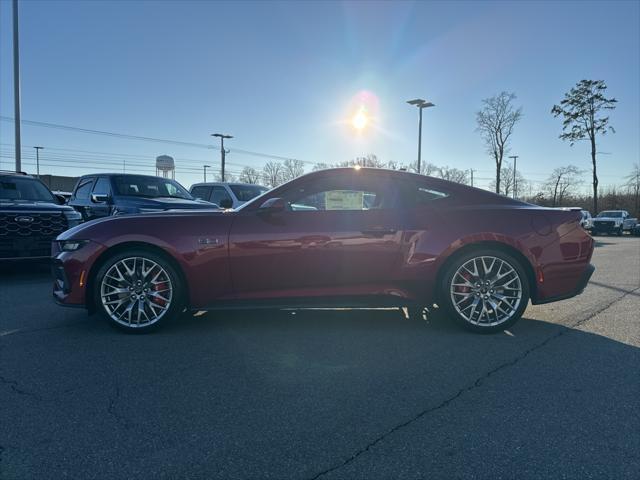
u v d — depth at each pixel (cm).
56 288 436
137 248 411
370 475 206
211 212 425
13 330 427
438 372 324
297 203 425
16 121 1612
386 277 412
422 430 245
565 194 5694
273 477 205
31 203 743
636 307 525
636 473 206
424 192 431
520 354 361
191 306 414
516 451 224
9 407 271
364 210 421
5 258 678
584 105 3847
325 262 409
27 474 206
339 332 420
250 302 413
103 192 1000
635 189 5194
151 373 323
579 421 254
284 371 327
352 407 271
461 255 412
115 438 237
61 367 334
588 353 363
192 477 205
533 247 411
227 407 271
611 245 1791
